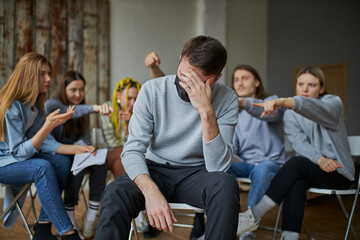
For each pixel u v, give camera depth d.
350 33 6.37
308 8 6.92
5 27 3.67
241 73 2.55
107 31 4.42
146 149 1.33
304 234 2.26
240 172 2.27
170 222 1.06
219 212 1.07
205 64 1.19
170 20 5.08
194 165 1.39
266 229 2.36
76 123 2.37
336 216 2.82
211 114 1.19
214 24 5.45
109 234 1.05
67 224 1.68
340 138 1.91
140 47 4.75
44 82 1.97
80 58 4.19
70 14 4.11
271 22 7.39
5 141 1.79
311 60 6.85
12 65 3.72
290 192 1.71
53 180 1.71
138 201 1.16
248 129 2.36
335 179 1.83
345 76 6.41
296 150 1.98
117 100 2.72
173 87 1.38
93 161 1.89
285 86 7.12
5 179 1.71
